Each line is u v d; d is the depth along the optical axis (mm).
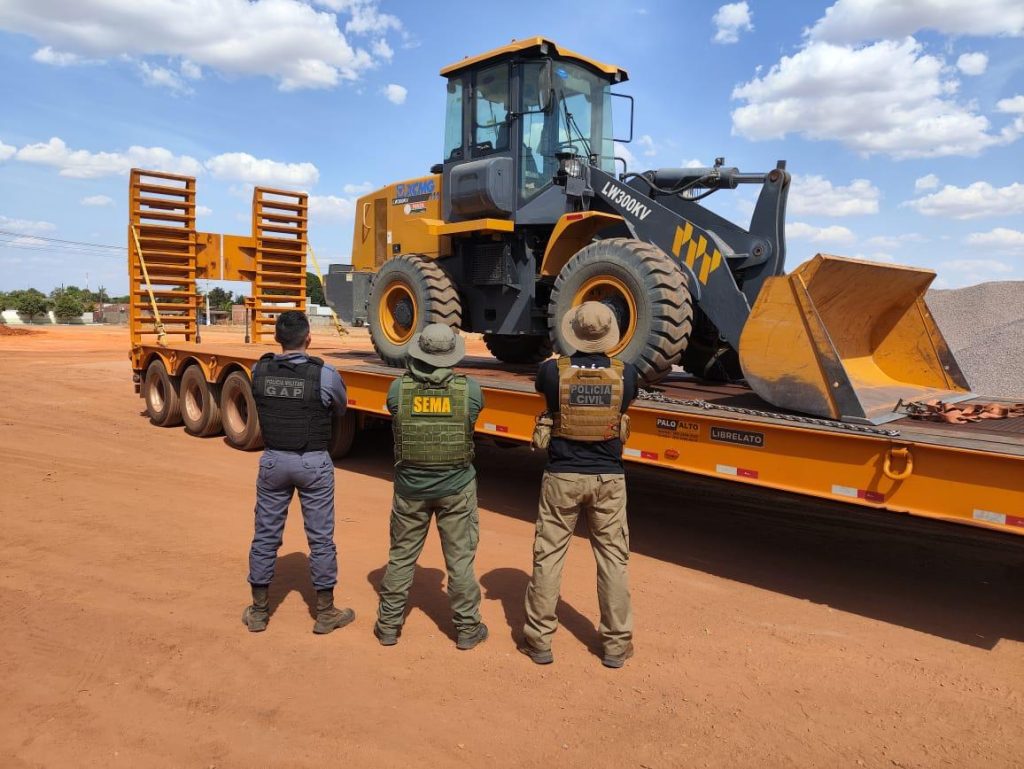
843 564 5031
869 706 3236
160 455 8156
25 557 4844
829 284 4711
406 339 7691
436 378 3504
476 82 7469
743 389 6293
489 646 3750
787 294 4406
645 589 4551
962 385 5566
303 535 5520
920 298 5637
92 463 7637
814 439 4059
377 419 8094
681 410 4688
